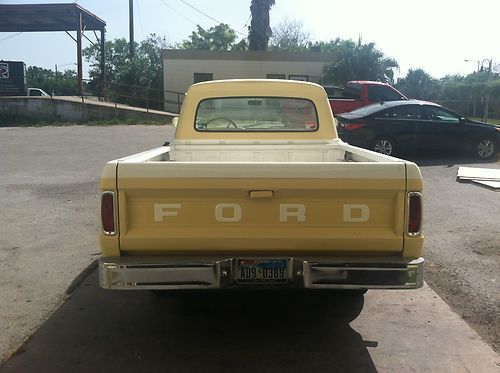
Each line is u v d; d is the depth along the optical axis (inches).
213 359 139.0
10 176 403.2
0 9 986.1
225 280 129.7
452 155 518.6
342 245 131.6
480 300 176.4
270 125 217.2
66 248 231.3
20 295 180.4
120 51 1697.8
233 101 215.0
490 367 135.2
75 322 161.0
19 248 230.7
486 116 1019.3
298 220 131.1
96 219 279.6
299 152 215.5
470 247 231.6
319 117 215.2
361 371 133.2
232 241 130.7
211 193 129.3
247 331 156.4
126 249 130.9
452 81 1769.2
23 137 667.4
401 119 481.1
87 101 966.4
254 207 130.3
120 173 128.0
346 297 181.9
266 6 1202.6
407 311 169.6
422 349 144.6
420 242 131.3
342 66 1034.1
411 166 129.6
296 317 166.4
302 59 1106.7
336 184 128.6
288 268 131.0
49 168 441.1
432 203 313.0
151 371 132.6
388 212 131.8
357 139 474.0
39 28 1146.7
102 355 140.7
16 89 1018.1
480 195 335.3
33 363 136.0
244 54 1106.7
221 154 215.2
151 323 161.3
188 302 178.4
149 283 127.0
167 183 127.9
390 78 1070.4
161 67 1174.3
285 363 137.0
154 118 927.0
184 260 129.2
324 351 143.7
